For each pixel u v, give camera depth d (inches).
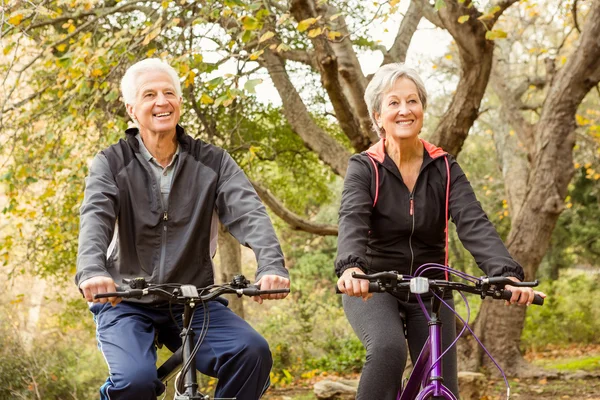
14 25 243.9
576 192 662.5
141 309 122.0
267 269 114.8
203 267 126.1
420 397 106.7
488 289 109.1
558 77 394.6
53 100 343.0
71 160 316.8
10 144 319.6
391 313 127.1
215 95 339.9
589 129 530.0
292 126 360.8
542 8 578.2
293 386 450.3
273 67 353.1
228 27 287.4
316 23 264.2
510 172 505.0
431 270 135.9
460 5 289.0
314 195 494.6
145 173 125.2
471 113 315.0
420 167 134.8
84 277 106.1
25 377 313.1
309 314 580.4
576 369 431.2
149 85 125.6
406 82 133.8
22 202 439.8
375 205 133.7
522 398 335.0
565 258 700.7
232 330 118.6
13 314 358.6
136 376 107.3
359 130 309.1
